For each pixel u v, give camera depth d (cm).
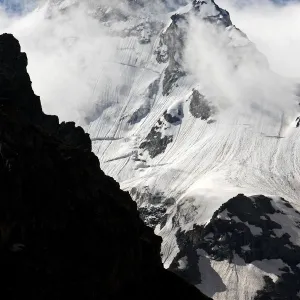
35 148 10750
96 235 10625
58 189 10650
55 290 9719
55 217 10350
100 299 10162
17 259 9706
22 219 9994
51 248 10075
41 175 10525
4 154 10225
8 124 10662
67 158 11212
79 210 10781
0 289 9344
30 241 9975
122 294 10712
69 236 10375
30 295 9469
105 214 11088
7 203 9925
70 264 10088
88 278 10088
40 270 9769
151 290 11331
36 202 10250
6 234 9794
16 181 10088
